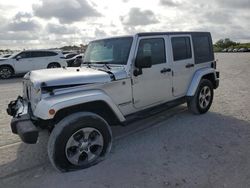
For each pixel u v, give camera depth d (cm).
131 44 445
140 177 350
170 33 527
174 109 668
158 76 493
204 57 624
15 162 406
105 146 393
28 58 1658
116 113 414
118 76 422
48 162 403
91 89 393
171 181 338
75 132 360
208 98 628
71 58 1967
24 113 401
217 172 355
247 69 1769
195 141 464
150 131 521
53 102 348
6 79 1551
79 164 372
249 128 524
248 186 321
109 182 340
